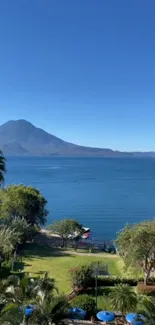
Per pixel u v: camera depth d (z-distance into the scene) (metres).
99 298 32.25
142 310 25.03
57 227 62.09
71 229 61.72
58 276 39.47
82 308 27.56
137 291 33.66
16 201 65.69
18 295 20.88
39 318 19.42
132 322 23.27
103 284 35.81
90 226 87.31
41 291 21.30
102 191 163.38
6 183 182.25
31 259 47.69
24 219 62.03
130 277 37.22
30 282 23.20
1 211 64.00
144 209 113.25
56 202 129.12
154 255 35.16
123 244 37.12
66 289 34.88
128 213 106.00
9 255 42.78
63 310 21.44
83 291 34.16
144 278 35.97
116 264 45.41
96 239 71.56
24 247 56.00
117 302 26.08
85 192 159.62
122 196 145.75
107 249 57.25
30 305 20.27
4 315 17.19
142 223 38.06
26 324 18.61
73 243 62.84
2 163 40.91
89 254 52.94
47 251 54.06
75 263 45.62
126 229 38.53
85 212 108.06
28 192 68.25
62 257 49.69
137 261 35.91
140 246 35.06
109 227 86.44
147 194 152.12
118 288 27.55
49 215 102.56
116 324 25.84
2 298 20.73
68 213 106.44
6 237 43.53
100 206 119.38
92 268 36.22
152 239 34.81
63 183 198.00
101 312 26.16
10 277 24.23
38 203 70.75
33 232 65.44
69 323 25.08
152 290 33.38
